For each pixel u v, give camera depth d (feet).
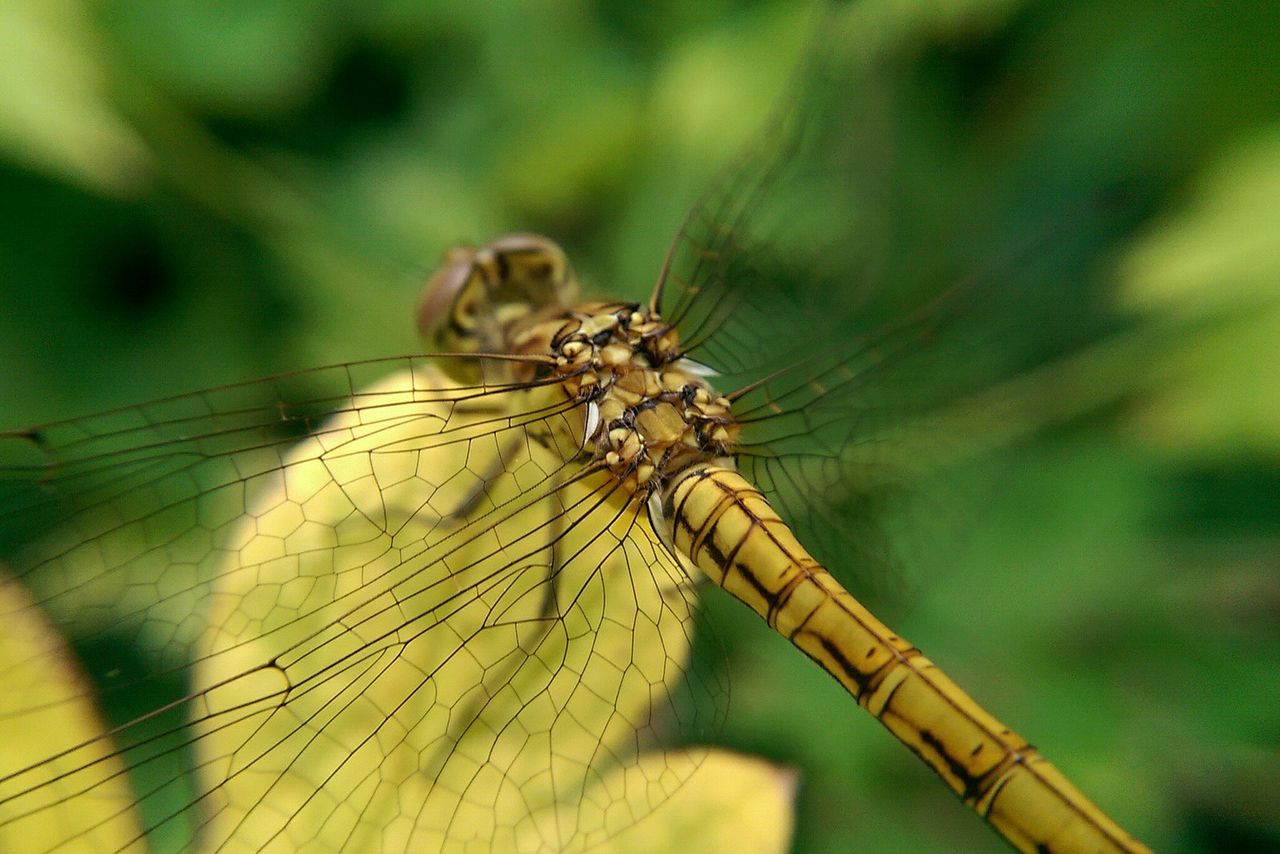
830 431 0.96
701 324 0.97
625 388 0.95
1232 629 1.00
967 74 1.02
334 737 0.92
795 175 0.98
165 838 0.91
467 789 0.92
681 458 0.95
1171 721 0.99
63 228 1.01
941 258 1.01
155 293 1.01
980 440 0.99
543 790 0.92
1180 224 1.00
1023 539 1.00
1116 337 1.00
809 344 0.97
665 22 1.02
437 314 0.97
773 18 1.01
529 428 0.94
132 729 0.91
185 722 0.91
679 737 0.93
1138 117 1.01
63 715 0.91
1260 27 1.00
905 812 0.99
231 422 0.93
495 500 0.93
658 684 0.93
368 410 0.93
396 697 0.92
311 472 0.93
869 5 0.99
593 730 0.93
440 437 0.93
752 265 0.97
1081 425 1.00
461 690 0.92
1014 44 1.01
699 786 0.92
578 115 1.01
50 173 1.00
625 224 1.01
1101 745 0.99
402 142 1.02
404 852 0.92
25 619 0.91
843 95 0.99
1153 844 0.99
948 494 0.98
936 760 0.94
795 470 0.96
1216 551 1.00
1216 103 1.01
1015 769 0.93
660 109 1.01
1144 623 0.99
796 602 0.94
